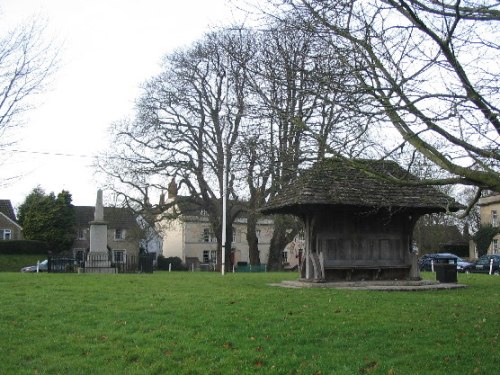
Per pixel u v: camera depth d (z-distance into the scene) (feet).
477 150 28.60
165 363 32.17
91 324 40.47
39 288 57.93
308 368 31.40
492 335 37.35
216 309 44.65
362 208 63.46
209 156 144.66
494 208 203.00
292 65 36.24
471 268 156.15
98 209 114.62
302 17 33.86
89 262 109.50
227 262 156.66
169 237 292.20
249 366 31.78
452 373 30.32
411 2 29.55
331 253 66.08
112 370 31.24
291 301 48.65
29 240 217.36
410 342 35.81
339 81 34.63
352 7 32.78
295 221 150.92
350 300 49.70
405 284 65.77
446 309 45.68
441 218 212.84
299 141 39.42
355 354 33.63
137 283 65.21
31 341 36.27
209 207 158.30
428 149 30.66
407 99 29.35
